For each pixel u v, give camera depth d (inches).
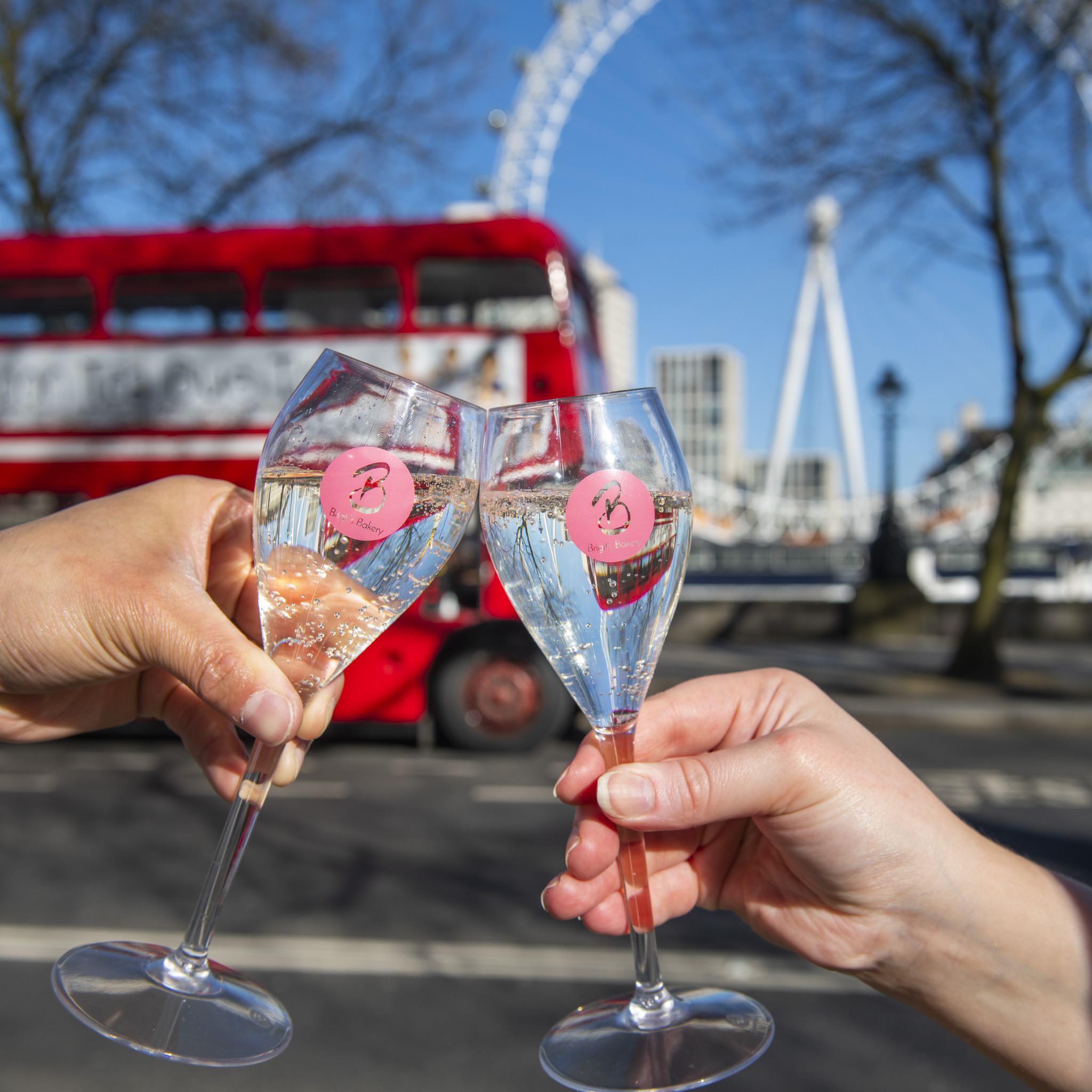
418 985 143.1
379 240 314.2
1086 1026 42.8
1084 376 450.6
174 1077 118.0
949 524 1913.1
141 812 243.4
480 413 42.9
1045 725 381.7
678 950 156.6
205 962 41.3
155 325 318.7
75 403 318.3
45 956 151.4
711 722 50.9
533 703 309.4
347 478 38.6
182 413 315.3
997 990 44.2
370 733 358.6
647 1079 36.8
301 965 149.7
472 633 308.2
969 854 45.1
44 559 40.9
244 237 316.5
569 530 39.3
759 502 2218.3
